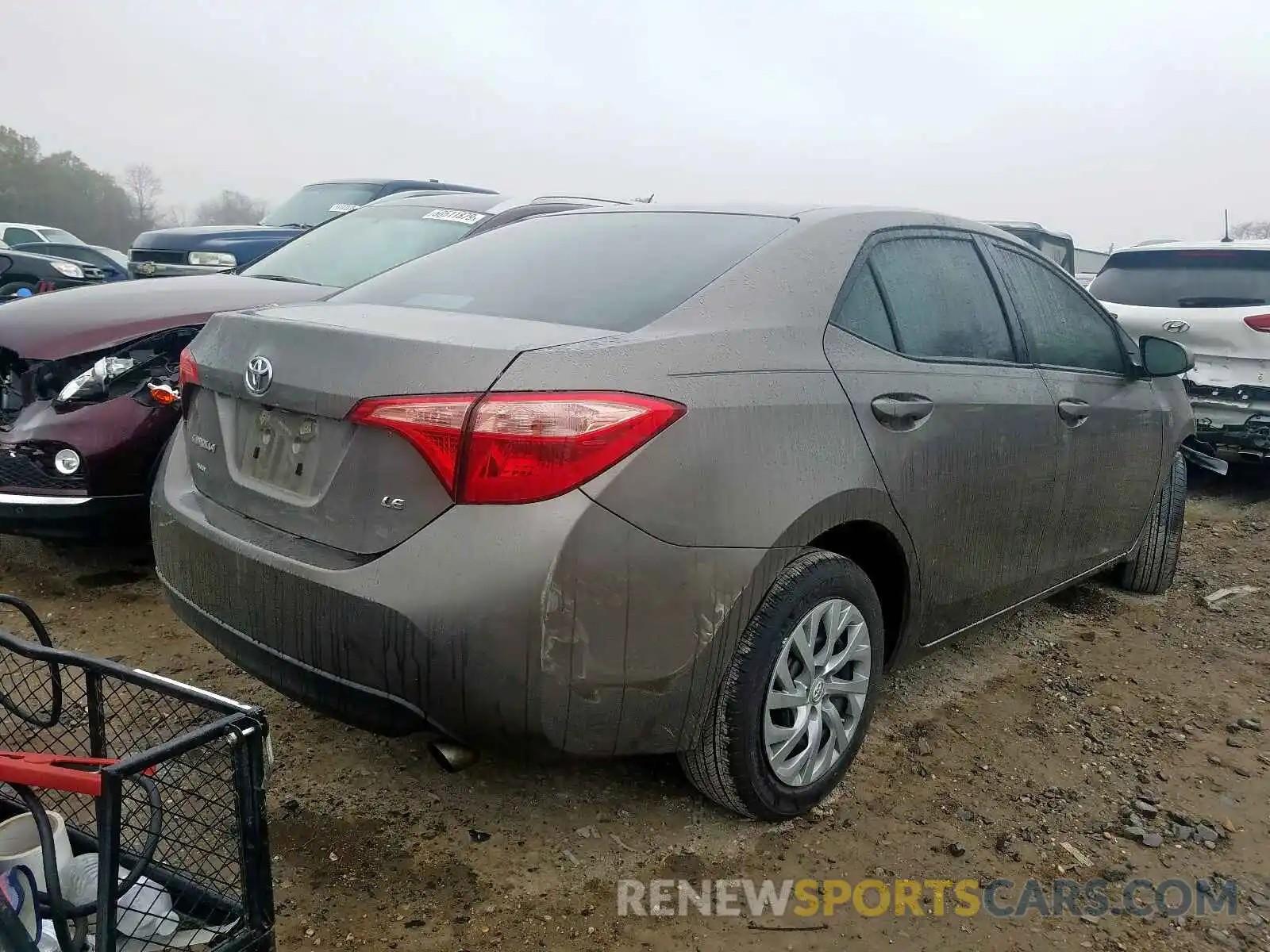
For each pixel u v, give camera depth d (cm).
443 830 255
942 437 284
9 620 370
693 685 226
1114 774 306
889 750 310
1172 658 403
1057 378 349
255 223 953
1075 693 363
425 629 202
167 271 743
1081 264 2014
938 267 314
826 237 280
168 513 261
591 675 208
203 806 204
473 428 201
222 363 251
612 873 243
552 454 201
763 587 233
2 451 378
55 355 375
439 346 212
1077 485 360
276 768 279
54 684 199
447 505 205
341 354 221
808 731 259
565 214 334
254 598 228
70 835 194
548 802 270
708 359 230
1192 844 272
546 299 257
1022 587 348
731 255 266
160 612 388
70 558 439
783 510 233
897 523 272
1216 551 568
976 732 327
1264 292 691
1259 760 321
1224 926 239
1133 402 395
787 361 247
